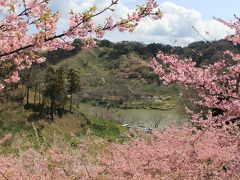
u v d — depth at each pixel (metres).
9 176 7.46
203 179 8.65
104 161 8.71
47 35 4.92
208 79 7.08
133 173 8.31
